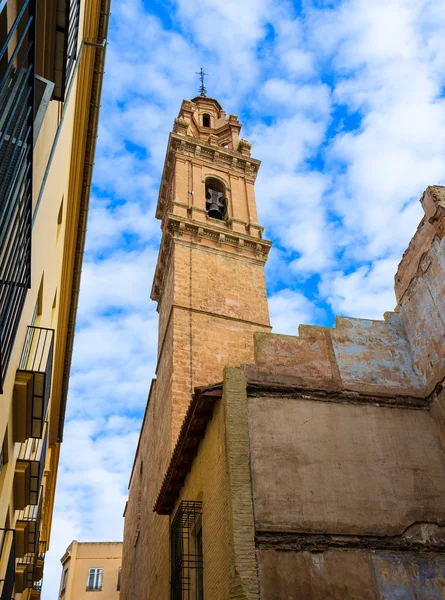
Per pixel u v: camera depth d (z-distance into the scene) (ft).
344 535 31.58
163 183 110.42
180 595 39.96
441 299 39.27
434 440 37.06
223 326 81.56
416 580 30.73
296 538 30.86
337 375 39.01
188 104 128.47
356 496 33.24
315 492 32.83
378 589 29.99
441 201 40.42
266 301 88.74
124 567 108.99
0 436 27.96
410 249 43.96
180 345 76.18
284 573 29.43
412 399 39.09
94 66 54.80
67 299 74.74
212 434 37.50
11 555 36.01
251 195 107.76
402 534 32.35
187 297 82.94
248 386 36.47
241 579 28.50
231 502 31.01
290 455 34.04
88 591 154.30
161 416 77.36
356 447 35.47
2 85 14.64
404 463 35.42
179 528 42.75
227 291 86.94
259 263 93.97
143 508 85.30
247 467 32.60
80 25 42.24
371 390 38.78
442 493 34.55
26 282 24.40
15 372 31.01
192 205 99.19
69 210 63.36
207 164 109.40
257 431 34.58
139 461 99.81
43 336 43.86
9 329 22.08
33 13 16.63
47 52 26.48
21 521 45.96
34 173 26.14
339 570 30.22
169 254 92.32
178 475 44.88
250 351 80.12
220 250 92.53
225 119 134.10
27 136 19.58
